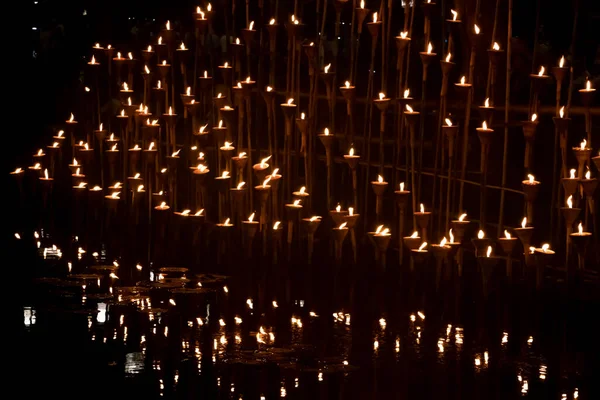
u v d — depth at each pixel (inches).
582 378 176.2
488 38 282.0
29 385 174.1
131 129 330.6
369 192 335.0
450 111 333.7
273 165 284.7
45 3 438.9
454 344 197.2
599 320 213.0
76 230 303.9
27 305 226.1
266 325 211.2
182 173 370.6
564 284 223.0
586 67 285.7
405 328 208.4
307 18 383.2
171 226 300.8
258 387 172.2
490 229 298.4
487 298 225.3
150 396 168.4
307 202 265.7
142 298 232.2
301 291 238.2
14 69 436.8
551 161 312.3
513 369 181.5
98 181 379.6
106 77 408.2
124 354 191.6
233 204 283.3
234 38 283.4
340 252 246.5
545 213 302.5
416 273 235.9
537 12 237.5
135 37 398.6
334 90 256.7
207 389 171.3
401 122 253.9
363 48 350.0
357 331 206.5
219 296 234.1
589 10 281.7
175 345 197.0
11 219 318.0
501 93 284.7
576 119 306.5
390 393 168.7
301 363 185.2
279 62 355.9
